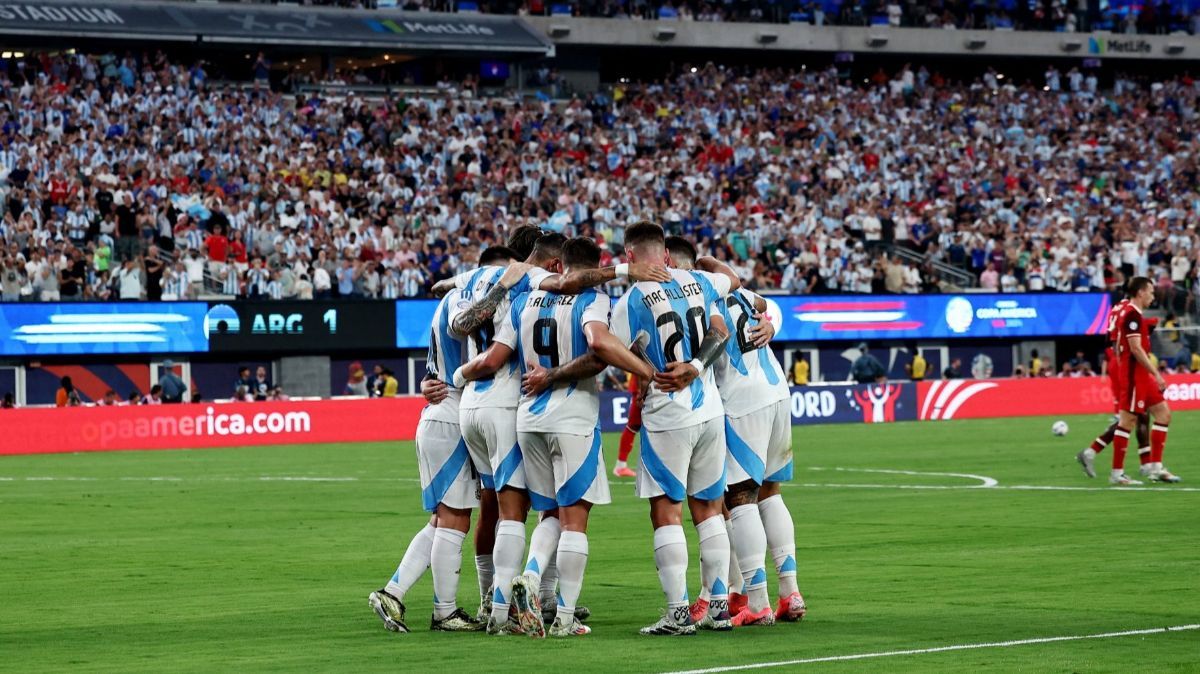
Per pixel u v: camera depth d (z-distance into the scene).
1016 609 18.92
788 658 15.83
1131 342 36.41
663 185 89.56
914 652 16.00
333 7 94.69
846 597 20.33
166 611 20.02
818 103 102.38
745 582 18.38
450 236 79.94
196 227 75.25
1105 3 116.88
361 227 78.50
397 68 100.81
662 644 16.97
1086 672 14.73
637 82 107.00
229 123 83.12
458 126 89.94
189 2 90.81
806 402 69.62
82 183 75.81
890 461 46.62
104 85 83.12
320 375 73.38
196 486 41.66
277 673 15.41
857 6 110.56
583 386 17.86
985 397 73.31
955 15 113.69
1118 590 20.39
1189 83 113.50
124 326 69.19
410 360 76.12
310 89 93.12
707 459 17.94
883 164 97.19
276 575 23.69
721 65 109.62
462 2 101.44
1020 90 109.62
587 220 84.19
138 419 60.59
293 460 52.03
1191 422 63.09
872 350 83.00
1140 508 31.22
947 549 25.34
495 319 18.36
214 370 72.69
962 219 92.81
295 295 72.81
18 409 58.47
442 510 18.48
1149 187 101.19
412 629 18.45
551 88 101.31
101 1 88.25
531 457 17.95
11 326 67.50
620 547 26.64
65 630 18.45
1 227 71.19
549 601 19.16
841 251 85.12
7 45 87.44
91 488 41.44
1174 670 14.80
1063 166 101.25
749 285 80.75
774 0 108.62
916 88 107.75
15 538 29.44
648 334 17.77
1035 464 44.31
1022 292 84.00
